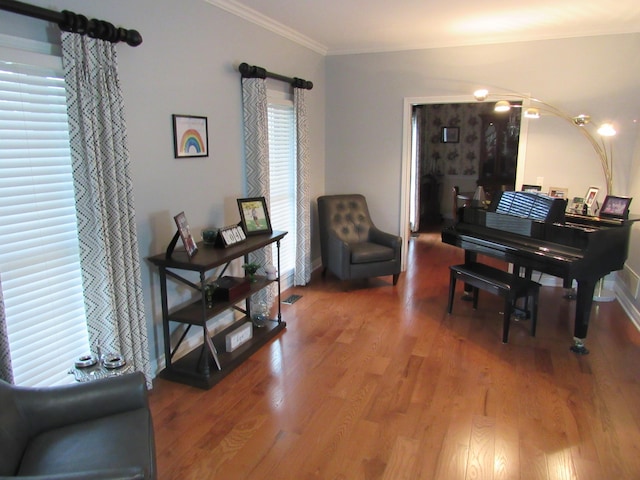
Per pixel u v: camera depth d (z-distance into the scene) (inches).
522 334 146.3
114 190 97.2
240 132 150.6
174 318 115.9
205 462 87.6
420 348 136.7
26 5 78.3
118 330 101.2
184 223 117.0
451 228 172.4
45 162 89.2
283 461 88.0
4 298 84.6
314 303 175.8
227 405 107.0
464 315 162.7
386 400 109.0
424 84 199.6
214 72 135.1
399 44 195.0
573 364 126.6
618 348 136.2
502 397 110.1
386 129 209.3
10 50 80.0
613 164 177.5
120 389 74.4
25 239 87.1
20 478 51.2
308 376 120.3
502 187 313.0
